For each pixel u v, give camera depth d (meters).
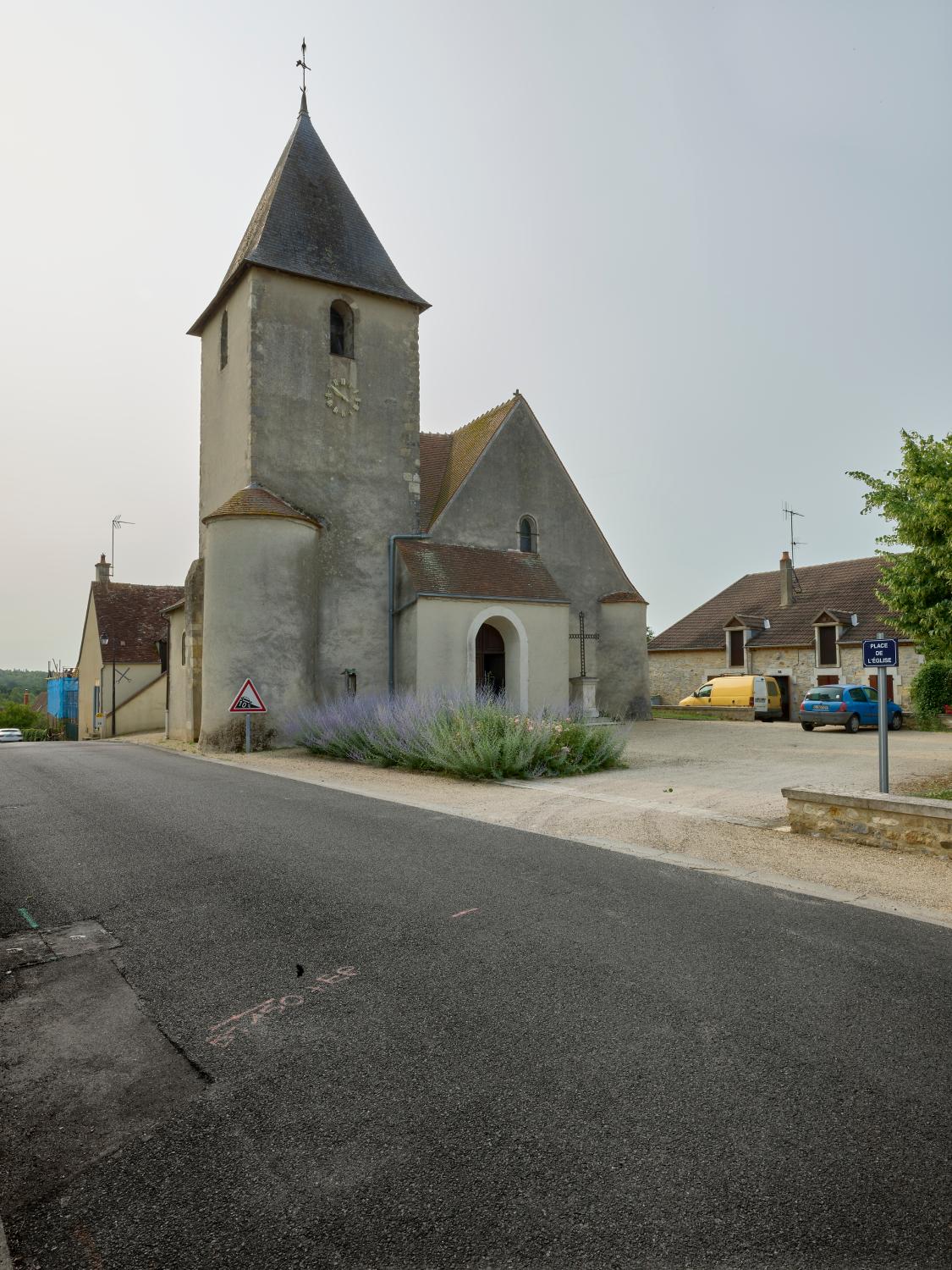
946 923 4.77
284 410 19.02
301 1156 2.53
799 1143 2.55
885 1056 3.12
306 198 20.50
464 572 20.00
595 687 23.19
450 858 6.37
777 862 6.36
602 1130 2.63
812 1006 3.57
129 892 5.43
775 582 39.78
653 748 17.02
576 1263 2.05
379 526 20.25
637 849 6.80
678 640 40.06
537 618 20.39
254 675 16.88
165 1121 2.75
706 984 3.82
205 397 21.88
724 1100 2.81
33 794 9.84
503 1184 2.37
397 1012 3.55
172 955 4.28
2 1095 2.94
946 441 10.39
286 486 18.89
